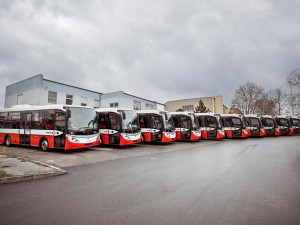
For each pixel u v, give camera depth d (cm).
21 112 1417
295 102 3700
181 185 557
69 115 1155
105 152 1277
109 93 3097
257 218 355
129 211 387
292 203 424
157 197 464
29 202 438
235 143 1845
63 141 1148
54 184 576
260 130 2555
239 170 738
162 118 1709
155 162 923
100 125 1534
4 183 584
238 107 4272
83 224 336
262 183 571
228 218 356
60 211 389
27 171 681
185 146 1641
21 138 1392
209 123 2217
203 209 395
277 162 895
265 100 4291
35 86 2277
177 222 341
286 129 2903
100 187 545
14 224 338
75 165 864
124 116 1405
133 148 1501
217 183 573
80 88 2756
